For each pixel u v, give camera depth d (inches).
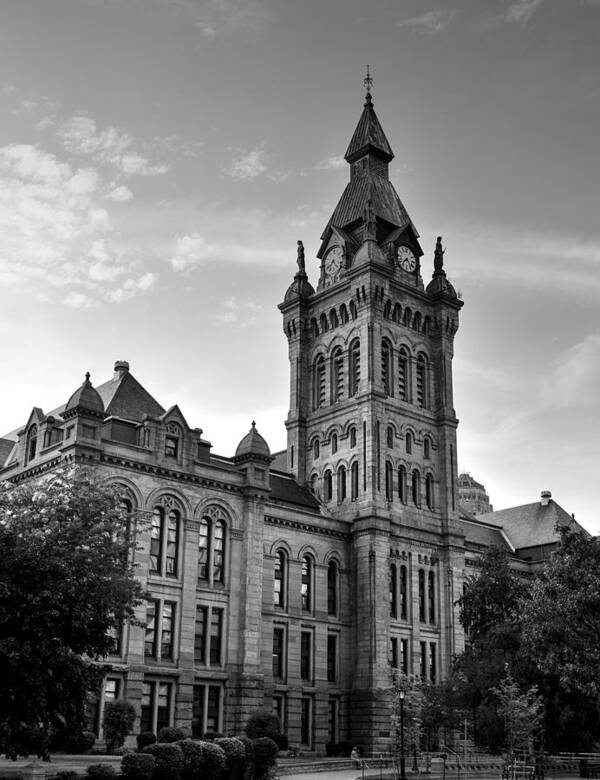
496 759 3201.3
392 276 3833.7
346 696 3331.7
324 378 3880.4
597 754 2760.8
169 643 2787.9
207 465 2999.5
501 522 4884.4
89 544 1857.8
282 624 3201.3
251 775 2094.0
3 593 1611.7
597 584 2194.9
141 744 2433.6
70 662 1672.0
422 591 3624.5
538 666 2409.0
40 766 1818.4
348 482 3619.6
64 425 2755.9
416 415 3816.4
